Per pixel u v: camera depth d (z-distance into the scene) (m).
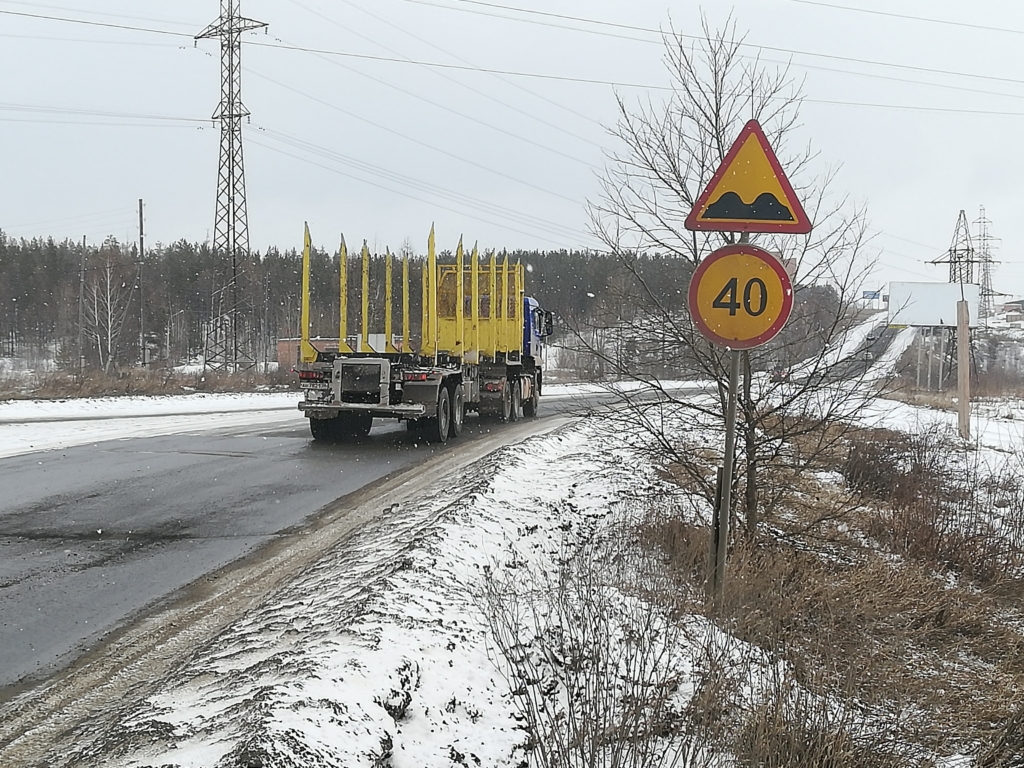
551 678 4.53
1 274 68.44
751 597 6.12
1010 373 54.28
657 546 7.36
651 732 3.93
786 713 4.16
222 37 38.06
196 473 12.32
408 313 16.73
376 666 4.04
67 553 7.71
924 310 41.47
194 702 3.94
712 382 8.16
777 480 8.96
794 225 6.00
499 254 20.80
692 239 8.20
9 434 16.86
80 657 5.24
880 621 6.62
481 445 16.45
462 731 3.84
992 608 7.71
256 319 68.44
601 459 12.42
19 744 4.03
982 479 13.23
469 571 6.06
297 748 3.14
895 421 22.12
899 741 4.50
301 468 13.04
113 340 55.38
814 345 7.77
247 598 6.48
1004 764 4.60
